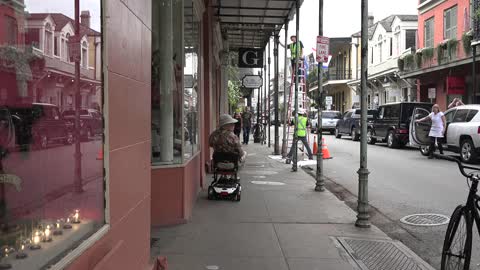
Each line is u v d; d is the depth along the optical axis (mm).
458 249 4383
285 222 6926
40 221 2219
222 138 8578
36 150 2201
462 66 24016
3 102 1994
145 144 4051
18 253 2066
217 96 17438
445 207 8453
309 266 4977
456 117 16703
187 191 7066
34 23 2172
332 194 9383
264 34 18203
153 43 6734
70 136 2484
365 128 6730
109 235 2945
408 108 21719
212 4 12367
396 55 35656
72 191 2502
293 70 17500
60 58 2381
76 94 2547
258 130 27172
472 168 4477
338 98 55281
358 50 46625
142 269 3928
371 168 14133
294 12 13875
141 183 3900
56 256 2283
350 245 5770
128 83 3432
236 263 5043
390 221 7508
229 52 22578
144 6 3979
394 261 5195
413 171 13367
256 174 12523
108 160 2914
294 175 12367
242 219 7082
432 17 29000
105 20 2863
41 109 2232
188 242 5805
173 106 6805
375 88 41500
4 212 2010
